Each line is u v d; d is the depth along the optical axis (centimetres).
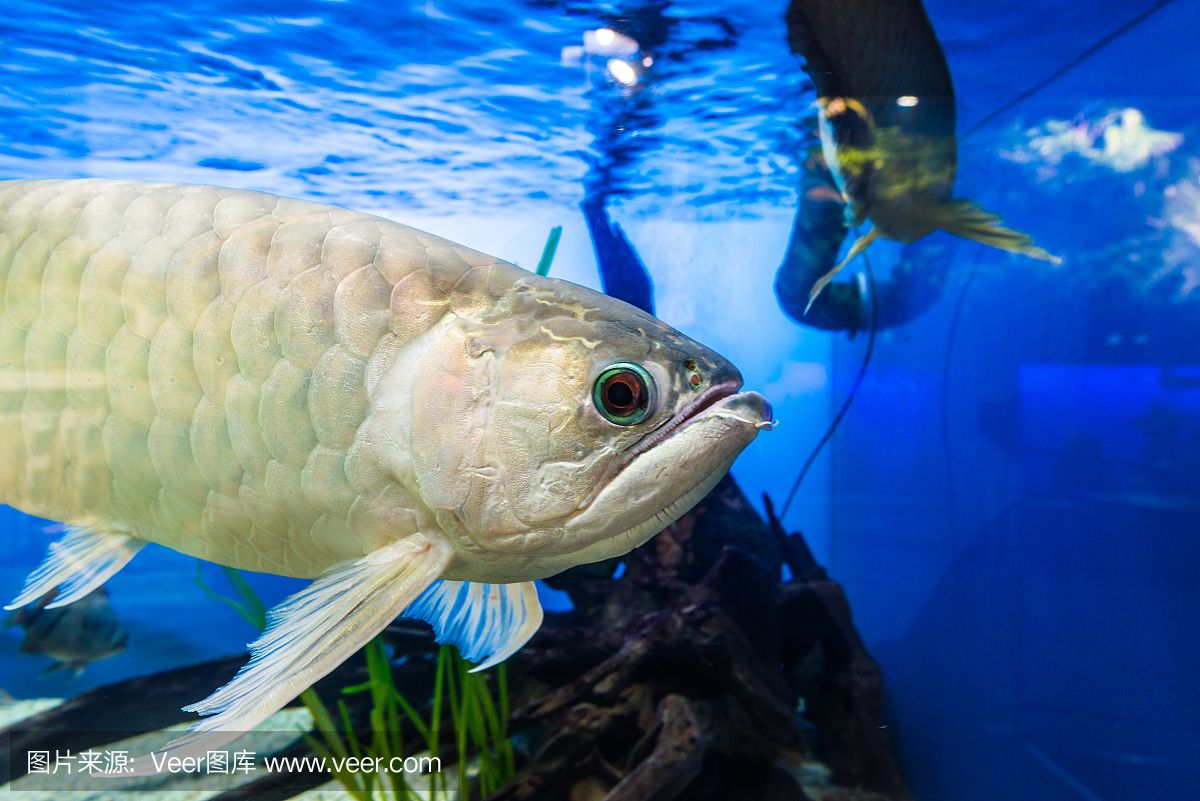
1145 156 60
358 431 26
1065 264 66
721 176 68
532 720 53
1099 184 63
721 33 52
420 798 52
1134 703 60
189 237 27
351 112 57
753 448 85
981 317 74
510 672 56
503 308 26
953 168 54
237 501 27
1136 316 61
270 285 26
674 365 25
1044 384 68
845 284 78
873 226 58
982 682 72
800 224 70
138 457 28
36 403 28
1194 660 56
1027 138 67
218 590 52
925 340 80
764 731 56
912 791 68
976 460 74
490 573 28
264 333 26
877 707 63
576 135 63
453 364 25
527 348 25
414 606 34
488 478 25
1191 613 57
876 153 54
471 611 34
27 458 29
